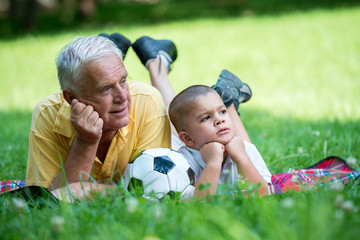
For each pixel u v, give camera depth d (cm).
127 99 547
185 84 2005
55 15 4966
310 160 761
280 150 839
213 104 587
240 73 2105
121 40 820
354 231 375
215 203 457
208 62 2347
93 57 515
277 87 1792
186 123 596
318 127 1034
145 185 516
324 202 422
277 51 2400
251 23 3209
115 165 603
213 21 3503
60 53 539
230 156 579
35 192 518
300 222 386
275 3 4181
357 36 2475
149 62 822
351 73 1866
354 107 1327
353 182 523
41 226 428
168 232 396
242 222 401
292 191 509
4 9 5441
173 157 568
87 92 523
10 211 477
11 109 1641
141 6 5062
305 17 3162
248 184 497
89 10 4641
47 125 582
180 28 3288
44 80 2234
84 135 526
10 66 2586
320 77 1864
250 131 1036
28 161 596
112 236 389
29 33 4178
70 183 548
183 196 528
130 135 595
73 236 399
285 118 1238
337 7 3509
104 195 508
